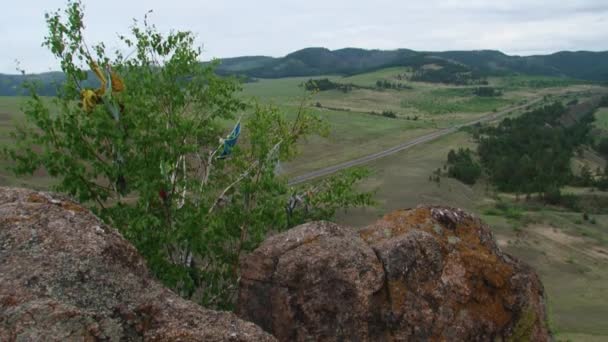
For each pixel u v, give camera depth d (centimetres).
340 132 15150
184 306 670
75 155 1173
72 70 1223
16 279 617
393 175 10681
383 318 839
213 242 1135
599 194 11025
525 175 11850
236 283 1144
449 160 12725
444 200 9562
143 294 668
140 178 1105
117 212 1169
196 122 1370
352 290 842
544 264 6931
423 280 873
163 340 621
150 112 1198
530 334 883
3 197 762
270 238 941
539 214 9150
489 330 865
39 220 707
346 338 829
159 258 1070
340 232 936
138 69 1379
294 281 864
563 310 5278
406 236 902
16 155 1169
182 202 1205
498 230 8175
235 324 662
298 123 1548
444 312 855
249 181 1197
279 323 862
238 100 1467
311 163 11162
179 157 1218
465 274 888
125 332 616
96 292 641
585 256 7356
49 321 575
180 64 1345
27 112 1141
